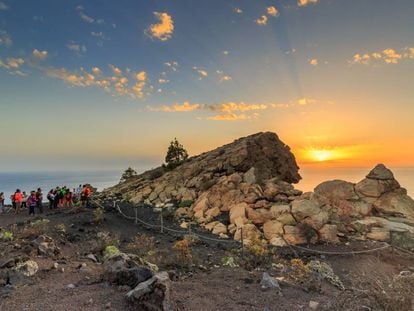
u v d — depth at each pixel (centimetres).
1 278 789
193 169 3216
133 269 769
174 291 722
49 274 865
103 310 611
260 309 664
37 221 1811
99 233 1644
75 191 3225
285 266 1120
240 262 1204
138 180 3975
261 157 3319
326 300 733
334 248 1609
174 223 2209
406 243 1644
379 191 2153
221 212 2273
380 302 619
